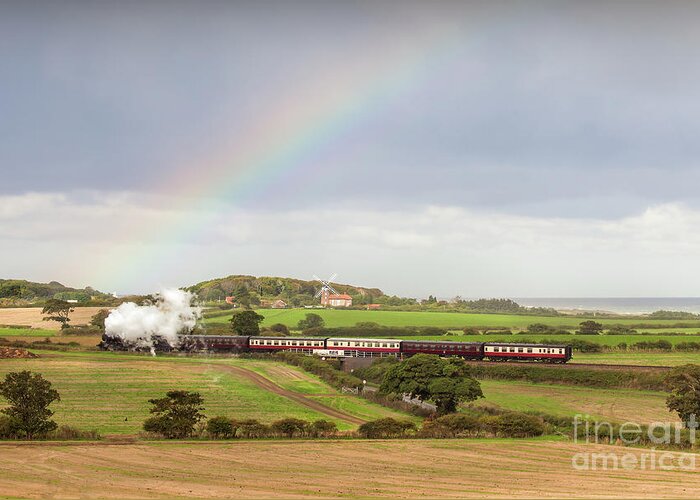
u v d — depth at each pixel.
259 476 65.19
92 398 108.25
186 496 58.25
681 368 91.12
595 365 135.38
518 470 68.56
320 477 65.25
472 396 103.25
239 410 103.44
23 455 71.38
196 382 126.44
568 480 64.69
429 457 73.75
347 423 96.00
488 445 80.00
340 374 132.38
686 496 59.09
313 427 86.00
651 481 64.19
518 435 86.00
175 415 83.62
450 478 65.38
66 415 95.62
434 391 103.88
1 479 62.25
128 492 59.00
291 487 61.59
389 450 76.94
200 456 72.62
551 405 110.75
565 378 132.50
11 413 81.88
